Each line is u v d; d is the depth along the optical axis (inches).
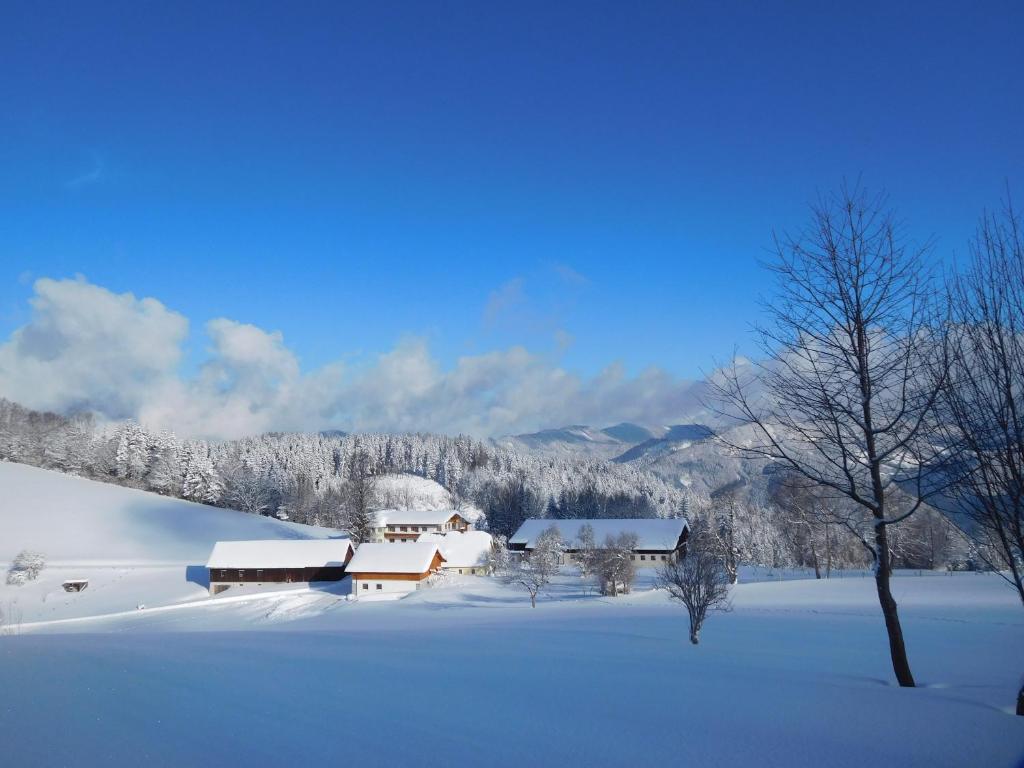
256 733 295.1
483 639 821.9
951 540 2265.0
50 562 3262.8
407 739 287.4
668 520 3686.0
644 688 403.5
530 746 279.7
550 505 5831.7
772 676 460.4
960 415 385.7
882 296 469.4
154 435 5787.4
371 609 2322.8
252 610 2511.1
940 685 499.5
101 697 362.6
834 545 2748.5
